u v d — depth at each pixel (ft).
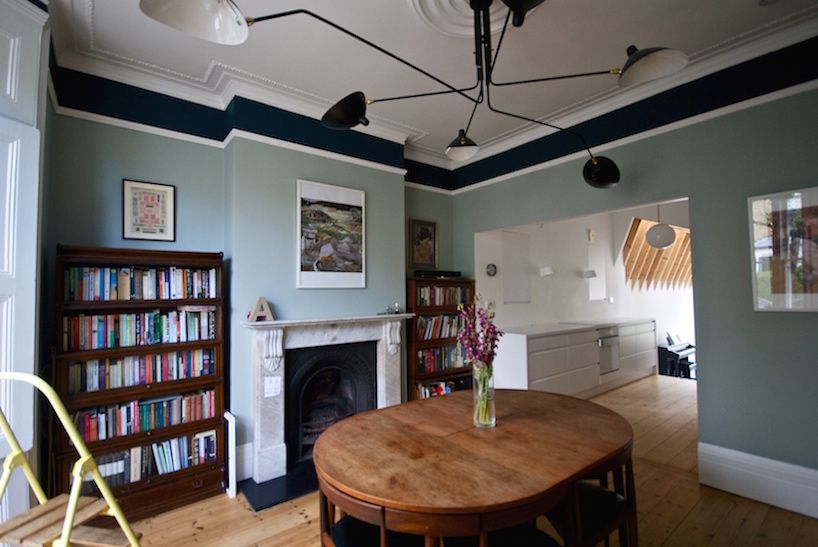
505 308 16.02
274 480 9.34
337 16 7.29
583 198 11.43
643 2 6.98
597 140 11.05
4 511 5.27
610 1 6.95
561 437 5.25
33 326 5.57
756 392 8.14
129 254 7.88
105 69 8.76
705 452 8.77
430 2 6.93
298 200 10.52
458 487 3.95
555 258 18.53
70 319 7.36
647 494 8.45
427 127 12.43
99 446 7.47
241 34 4.49
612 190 10.73
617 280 22.31
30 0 5.84
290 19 7.38
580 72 9.31
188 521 7.69
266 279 9.95
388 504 3.74
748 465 8.18
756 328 8.16
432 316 13.78
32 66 5.78
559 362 15.05
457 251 15.42
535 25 7.56
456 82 9.73
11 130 5.39
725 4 7.09
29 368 5.50
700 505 7.97
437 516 3.63
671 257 24.50
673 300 26.30
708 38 8.03
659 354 21.61
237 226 9.57
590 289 20.44
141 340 8.10
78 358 7.30
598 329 17.11
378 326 11.77
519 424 5.78
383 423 5.89
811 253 7.48
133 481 7.85
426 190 14.85
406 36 7.92
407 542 4.31
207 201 10.06
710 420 8.75
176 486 8.21
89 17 7.23
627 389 17.85
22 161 5.52
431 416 6.22
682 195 9.32
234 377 9.42
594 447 4.92
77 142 8.41
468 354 5.84
